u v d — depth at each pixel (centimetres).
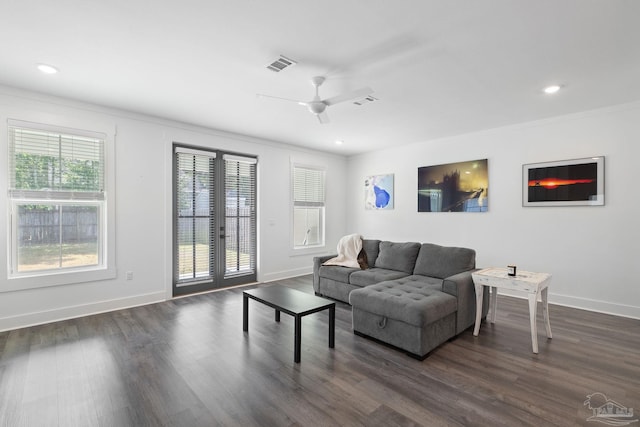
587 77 287
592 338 295
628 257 354
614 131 362
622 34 217
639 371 234
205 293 451
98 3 185
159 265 411
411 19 203
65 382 219
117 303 377
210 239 470
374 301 285
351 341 292
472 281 320
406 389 211
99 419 181
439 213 522
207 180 466
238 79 293
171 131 421
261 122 429
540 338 295
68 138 347
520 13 195
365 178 641
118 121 377
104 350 268
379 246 447
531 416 183
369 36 223
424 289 308
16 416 183
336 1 185
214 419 181
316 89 295
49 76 287
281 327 324
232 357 257
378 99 343
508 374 230
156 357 256
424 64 263
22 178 321
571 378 225
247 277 514
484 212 468
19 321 316
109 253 370
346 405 194
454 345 281
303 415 184
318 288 452
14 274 319
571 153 391
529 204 423
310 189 610
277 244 549
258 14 197
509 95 331
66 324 327
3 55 249
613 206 363
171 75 284
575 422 178
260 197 523
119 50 242
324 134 495
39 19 201
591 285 378
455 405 194
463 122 428
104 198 369
